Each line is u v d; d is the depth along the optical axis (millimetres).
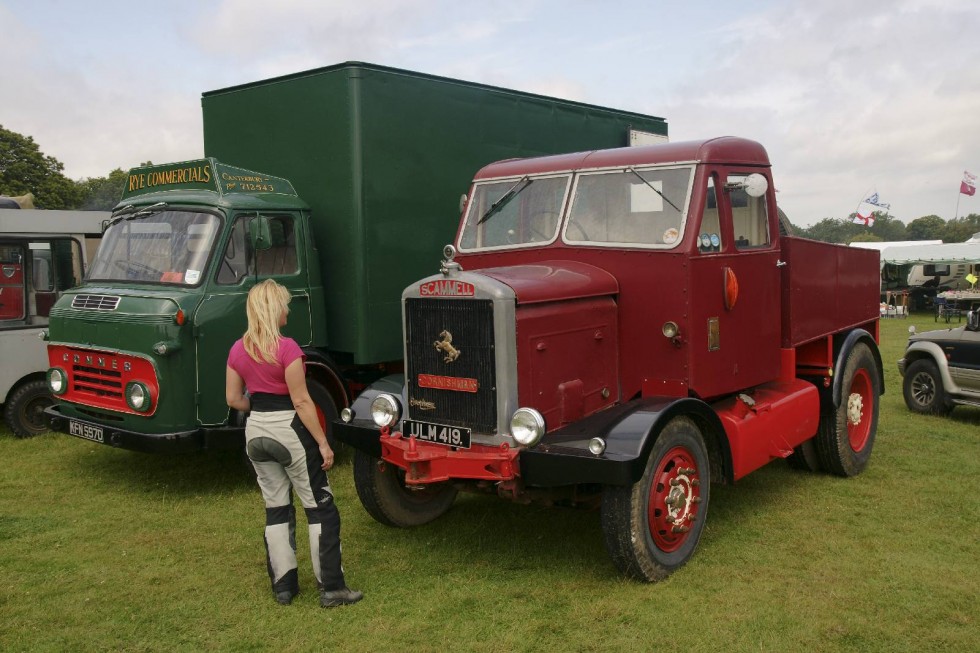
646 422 4281
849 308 6891
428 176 7398
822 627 3891
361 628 3979
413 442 4543
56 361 6812
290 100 7316
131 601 4324
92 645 3836
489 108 7898
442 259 7578
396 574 4656
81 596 4391
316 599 4328
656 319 4934
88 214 8797
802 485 6352
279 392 4145
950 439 7922
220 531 5453
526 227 5512
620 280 5059
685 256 4809
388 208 7109
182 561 4914
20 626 4027
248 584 4547
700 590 4348
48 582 4582
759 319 5555
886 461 7066
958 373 8828
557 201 5402
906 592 4277
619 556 4340
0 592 4438
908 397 9414
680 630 3889
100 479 6754
